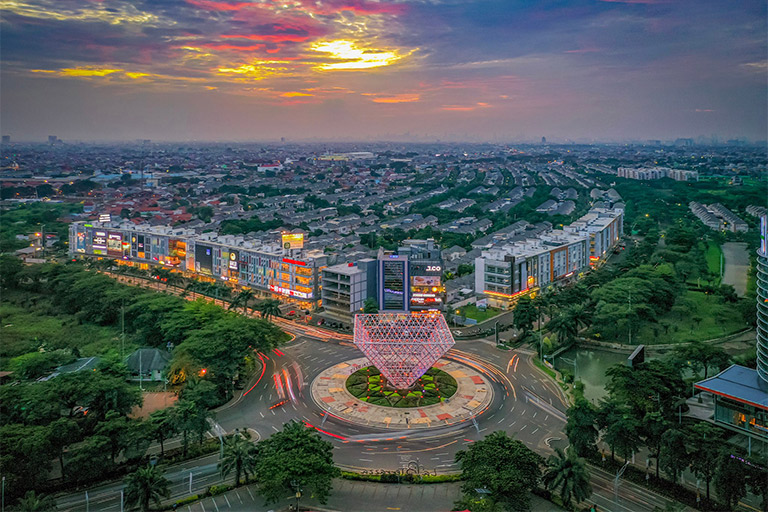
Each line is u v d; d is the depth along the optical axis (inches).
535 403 6609.3
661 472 5147.6
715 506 4589.1
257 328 7544.3
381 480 5022.1
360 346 6766.7
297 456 4660.4
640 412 5556.1
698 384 5910.4
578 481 4443.9
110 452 5113.2
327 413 6387.8
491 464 4562.0
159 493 4493.1
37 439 4756.4
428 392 6840.6
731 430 5664.4
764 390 5693.9
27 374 6835.6
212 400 5797.2
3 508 4557.1
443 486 4955.7
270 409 6496.1
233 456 4874.5
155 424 5255.9
